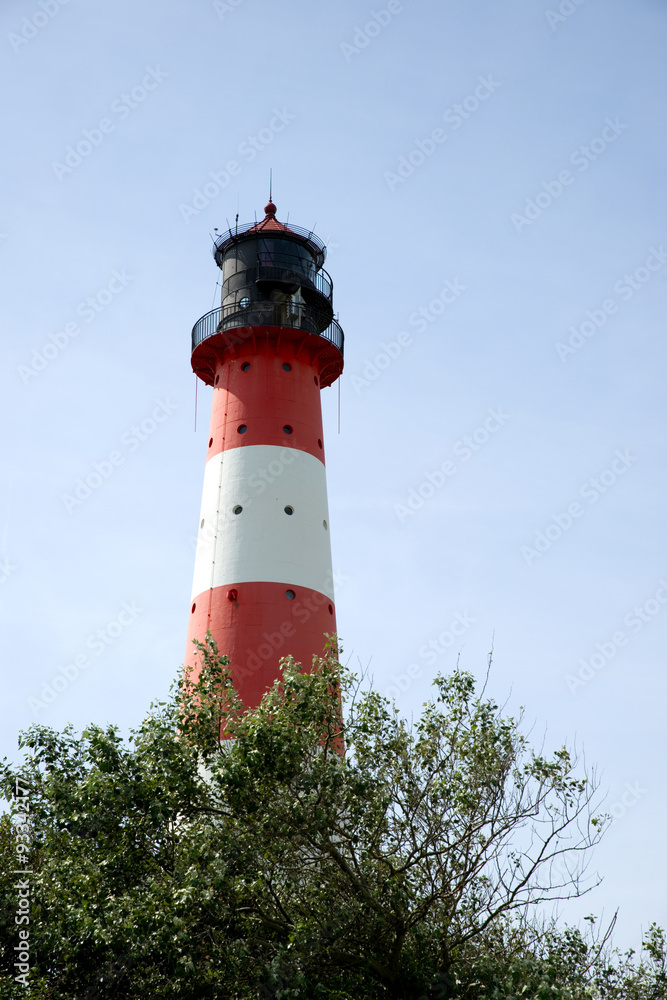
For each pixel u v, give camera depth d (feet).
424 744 89.15
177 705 96.63
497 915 82.89
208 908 82.23
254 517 149.89
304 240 168.96
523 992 77.25
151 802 84.79
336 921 82.02
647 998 100.53
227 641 142.72
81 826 87.51
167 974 86.28
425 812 85.81
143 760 88.02
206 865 83.46
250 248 166.61
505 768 85.97
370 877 84.43
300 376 161.48
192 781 86.79
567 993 80.79
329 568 152.97
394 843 86.07
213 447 158.71
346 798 86.02
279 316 160.86
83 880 85.15
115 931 81.20
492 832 84.89
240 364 161.07
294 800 83.82
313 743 88.89
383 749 88.94
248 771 85.97
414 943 84.74
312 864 86.43
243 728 89.51
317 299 167.12
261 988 81.66
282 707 90.79
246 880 83.05
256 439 155.02
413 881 85.25
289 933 82.89
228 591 145.69
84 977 90.89
